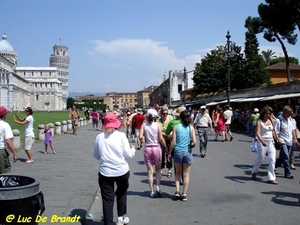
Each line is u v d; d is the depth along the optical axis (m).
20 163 12.28
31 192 4.35
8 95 137.88
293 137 11.17
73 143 19.92
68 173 10.38
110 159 5.51
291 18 37.22
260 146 9.47
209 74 62.19
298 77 59.03
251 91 34.50
